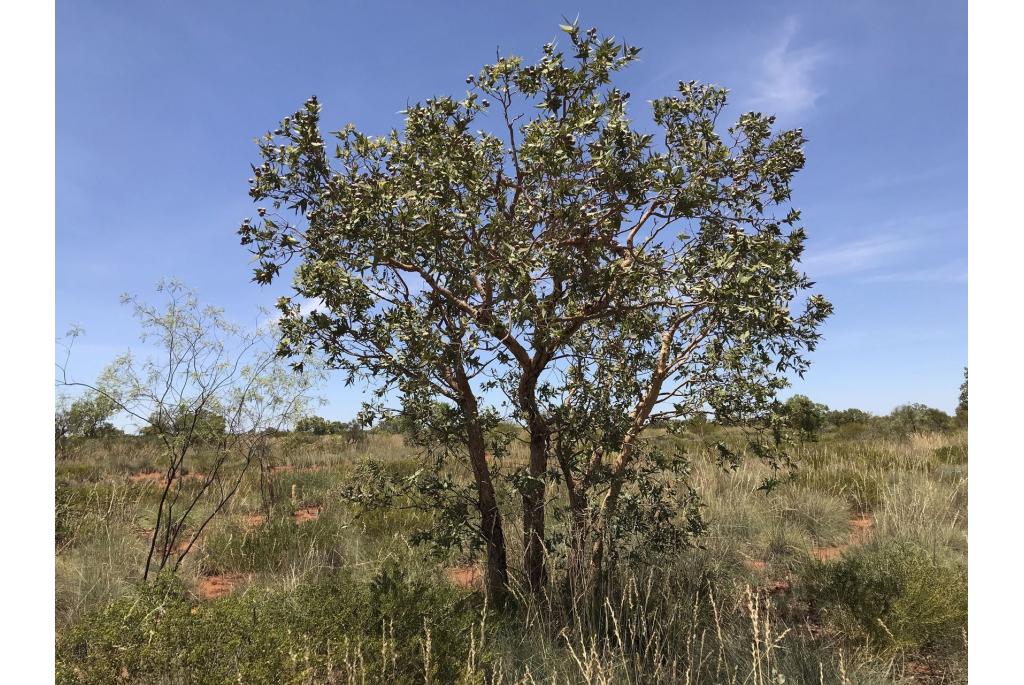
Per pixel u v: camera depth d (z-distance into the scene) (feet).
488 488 13.42
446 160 11.10
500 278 10.41
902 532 19.27
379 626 10.47
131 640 9.09
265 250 12.17
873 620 12.55
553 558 12.97
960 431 50.88
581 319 11.98
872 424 63.41
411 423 13.66
